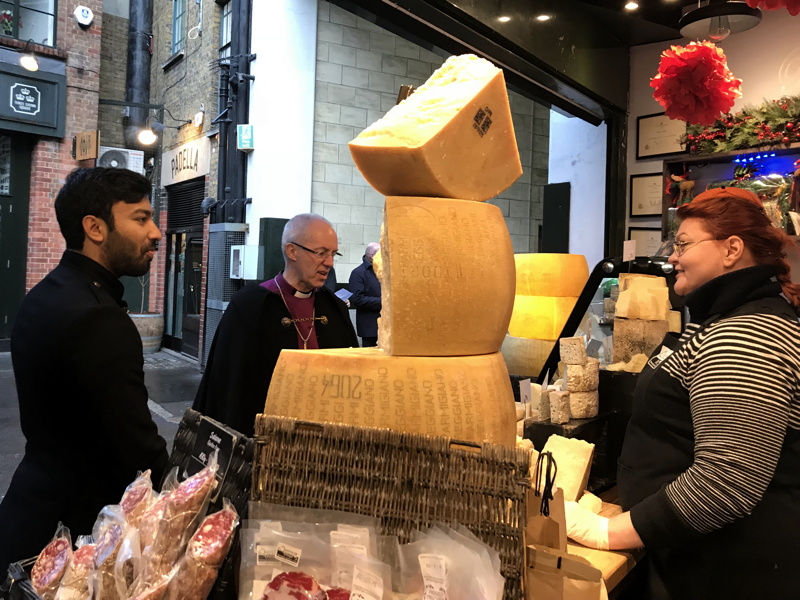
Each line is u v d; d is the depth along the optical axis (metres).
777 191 3.32
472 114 1.01
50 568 0.88
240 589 0.79
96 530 0.92
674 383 1.23
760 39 3.71
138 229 1.37
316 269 2.08
